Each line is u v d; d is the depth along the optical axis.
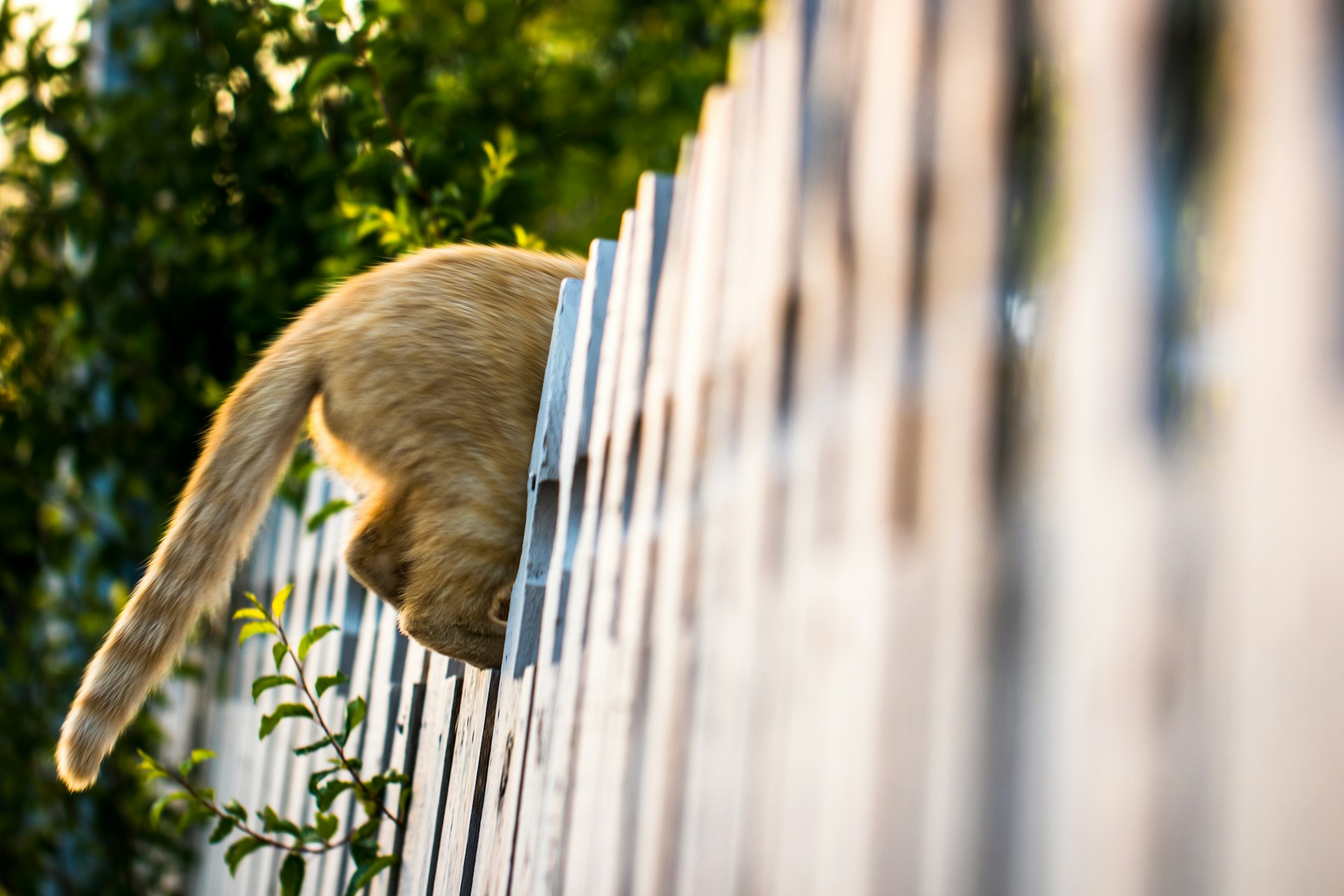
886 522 1.01
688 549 1.50
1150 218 0.79
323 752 4.44
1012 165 0.93
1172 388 0.79
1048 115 0.94
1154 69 0.80
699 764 1.36
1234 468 0.72
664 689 1.50
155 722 6.47
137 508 6.91
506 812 2.26
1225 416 0.75
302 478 4.56
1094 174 0.83
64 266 6.45
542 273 3.31
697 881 1.33
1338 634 0.64
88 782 3.19
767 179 1.38
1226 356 0.79
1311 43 0.68
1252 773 0.68
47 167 6.18
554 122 6.74
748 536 1.31
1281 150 0.70
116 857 6.43
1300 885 0.64
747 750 1.24
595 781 1.74
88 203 6.28
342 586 4.50
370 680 4.11
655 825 1.46
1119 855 0.75
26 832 6.68
